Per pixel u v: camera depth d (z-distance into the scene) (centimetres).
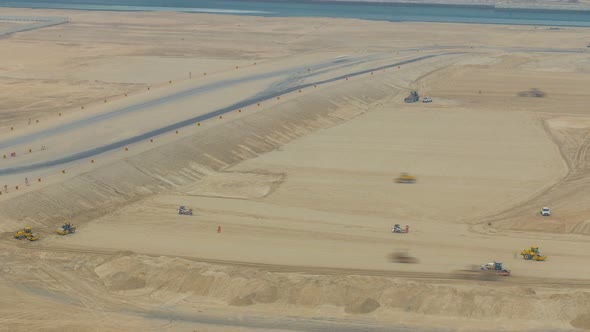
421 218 14800
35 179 15388
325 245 13375
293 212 15000
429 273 12219
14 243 13188
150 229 14000
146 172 16525
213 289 11456
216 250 13075
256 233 13888
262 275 11781
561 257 12950
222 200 15638
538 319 10688
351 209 15200
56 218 14275
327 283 11425
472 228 14288
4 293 11369
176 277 11744
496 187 16512
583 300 10938
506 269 12388
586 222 14425
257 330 10419
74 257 12706
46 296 11331
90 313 10844
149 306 11075
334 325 10550
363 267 12425
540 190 16325
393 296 11162
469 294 11162
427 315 10831
